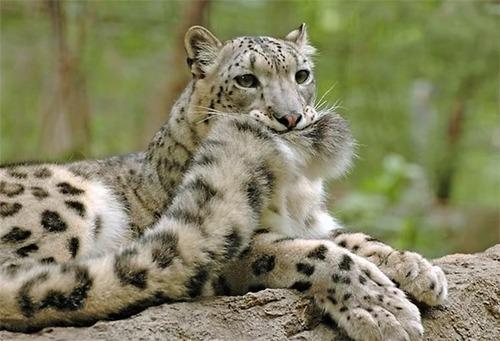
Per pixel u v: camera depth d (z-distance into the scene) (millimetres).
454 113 28562
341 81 26859
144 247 7207
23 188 8484
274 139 7879
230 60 9453
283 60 9422
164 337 6836
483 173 31688
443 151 28219
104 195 8914
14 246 8172
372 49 26703
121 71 29516
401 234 20734
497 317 8734
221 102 9422
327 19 26422
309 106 9406
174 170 9297
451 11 25141
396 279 7977
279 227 8281
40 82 30625
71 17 25375
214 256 7254
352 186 25922
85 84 25609
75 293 6969
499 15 24828
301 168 8469
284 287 7715
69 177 8883
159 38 26812
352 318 7285
